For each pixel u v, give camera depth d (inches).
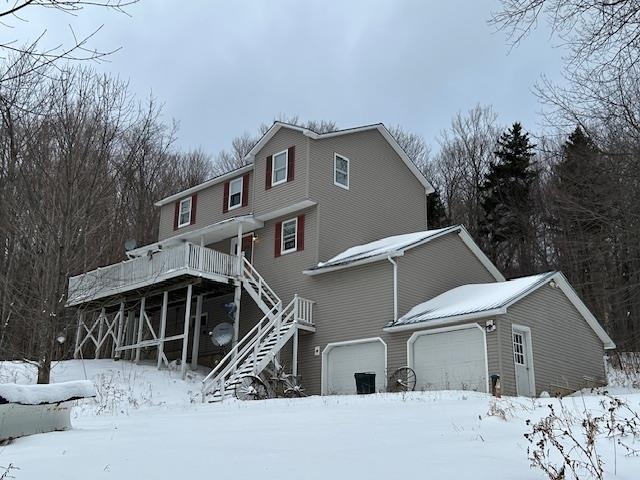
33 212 567.8
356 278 890.7
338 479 203.0
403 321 803.4
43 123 546.9
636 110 499.5
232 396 751.1
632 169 582.2
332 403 551.5
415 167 1153.4
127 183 976.9
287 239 1011.9
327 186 998.4
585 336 859.4
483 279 993.5
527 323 760.3
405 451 246.4
